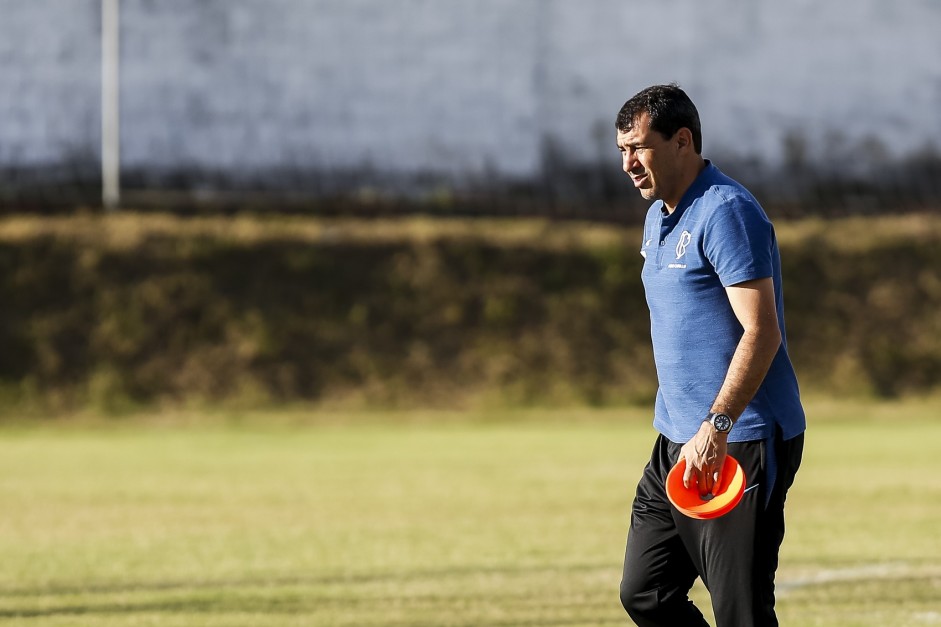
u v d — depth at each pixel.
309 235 75.25
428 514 31.77
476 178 80.69
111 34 76.94
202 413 63.53
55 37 78.25
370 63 79.88
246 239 74.19
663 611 12.98
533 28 80.75
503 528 29.12
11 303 69.12
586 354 69.81
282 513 32.25
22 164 78.19
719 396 11.67
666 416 13.04
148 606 20.27
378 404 65.38
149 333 68.31
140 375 65.94
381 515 31.70
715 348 12.16
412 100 80.19
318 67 79.56
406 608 19.95
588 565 23.97
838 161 83.38
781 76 83.00
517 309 72.12
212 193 78.75
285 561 24.84
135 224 75.19
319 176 79.62
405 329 70.38
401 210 79.94
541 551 25.73
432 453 47.91
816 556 24.55
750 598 11.91
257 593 21.38
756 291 11.70
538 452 48.00
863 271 76.75
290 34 79.25
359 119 79.81
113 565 24.53
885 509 31.34
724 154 82.44
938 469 40.53
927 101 84.00
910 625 18.22
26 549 26.66
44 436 56.38
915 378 70.06
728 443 12.12
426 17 80.19
